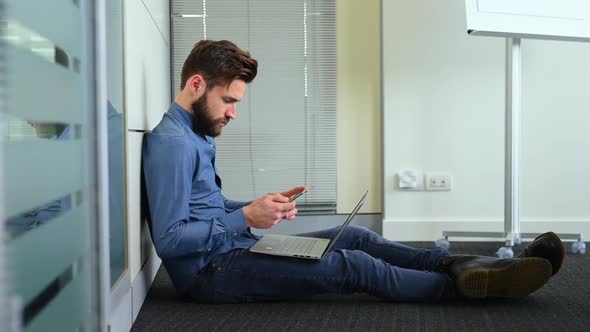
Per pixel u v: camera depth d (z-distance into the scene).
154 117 2.24
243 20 3.16
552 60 3.02
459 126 3.04
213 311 1.64
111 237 1.28
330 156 3.20
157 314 1.62
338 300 1.75
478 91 3.03
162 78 2.64
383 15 3.04
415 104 3.05
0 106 0.65
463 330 1.46
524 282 1.61
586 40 2.63
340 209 3.21
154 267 2.12
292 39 3.17
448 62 3.03
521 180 3.05
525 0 2.57
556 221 3.03
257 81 3.17
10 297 0.65
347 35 3.18
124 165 1.50
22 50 0.73
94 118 1.00
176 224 1.54
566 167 3.04
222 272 1.66
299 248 1.70
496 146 3.04
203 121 1.71
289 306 1.68
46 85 0.83
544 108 3.03
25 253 0.73
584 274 2.16
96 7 1.00
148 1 2.08
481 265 1.65
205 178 1.67
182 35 3.15
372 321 1.53
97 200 1.00
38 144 0.79
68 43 0.94
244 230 1.70
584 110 3.03
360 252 1.67
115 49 1.37
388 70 3.04
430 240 3.05
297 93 3.18
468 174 3.05
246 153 3.19
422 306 1.68
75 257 0.97
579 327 1.48
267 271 1.64
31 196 0.76
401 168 3.06
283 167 3.20
